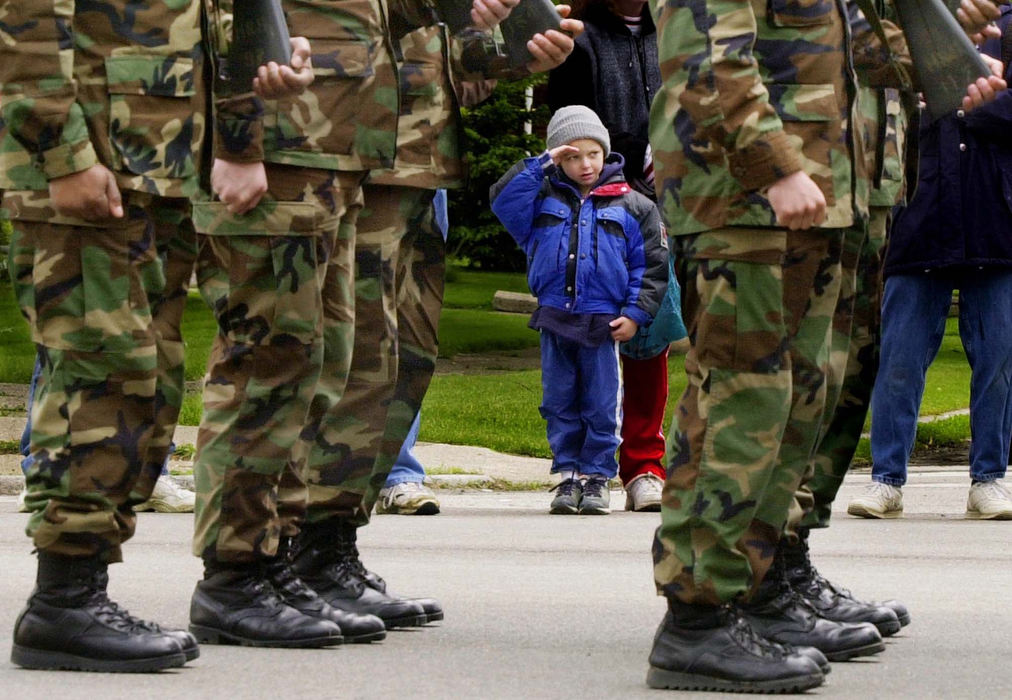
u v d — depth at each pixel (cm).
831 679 1121
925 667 1180
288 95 1108
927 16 1196
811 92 1053
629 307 2309
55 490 1061
